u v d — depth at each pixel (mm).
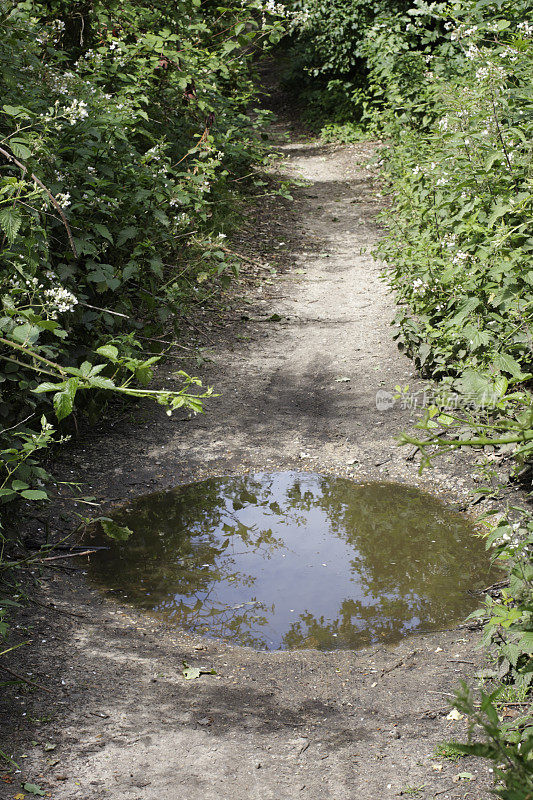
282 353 7039
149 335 6000
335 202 12680
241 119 11422
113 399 6016
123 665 3301
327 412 5918
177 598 3871
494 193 5191
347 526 4559
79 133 5199
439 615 3697
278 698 3137
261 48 9969
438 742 2809
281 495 4922
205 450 5430
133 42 8391
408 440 1648
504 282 4766
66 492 4809
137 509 4730
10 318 3258
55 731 2844
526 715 2725
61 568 4070
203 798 2531
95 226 4980
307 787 2602
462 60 10109
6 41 5145
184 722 2955
